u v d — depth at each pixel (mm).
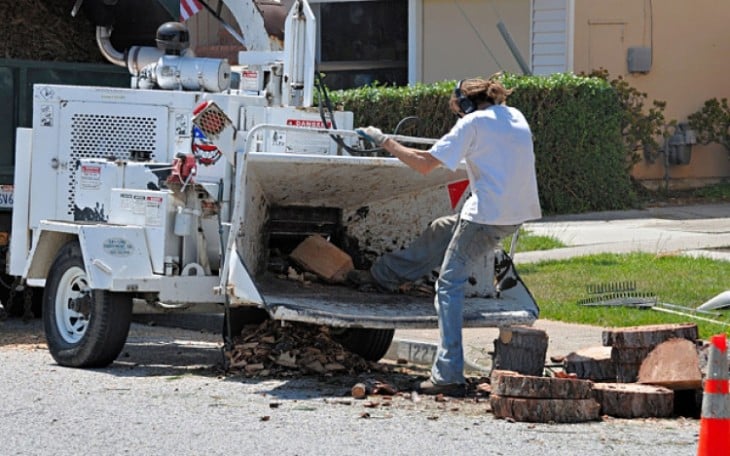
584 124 42531
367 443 14766
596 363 18078
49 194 21859
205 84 21469
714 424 12695
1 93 25484
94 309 19531
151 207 19500
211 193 19594
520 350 18344
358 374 19781
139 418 16031
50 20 27922
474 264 19078
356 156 20547
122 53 27047
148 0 27109
